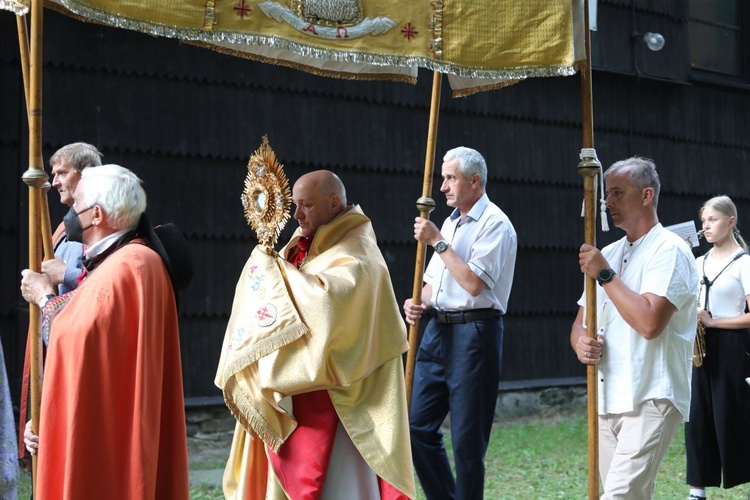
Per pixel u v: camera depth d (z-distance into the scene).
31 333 3.27
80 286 3.14
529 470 6.82
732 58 10.99
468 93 4.75
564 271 9.53
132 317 3.09
